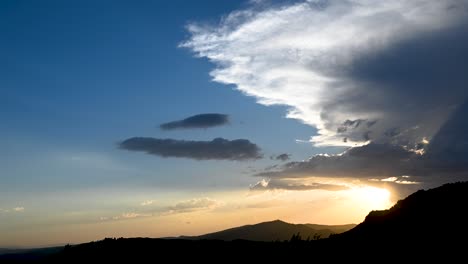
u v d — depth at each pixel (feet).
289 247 562.66
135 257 573.74
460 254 385.70
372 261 428.56
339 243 515.50
